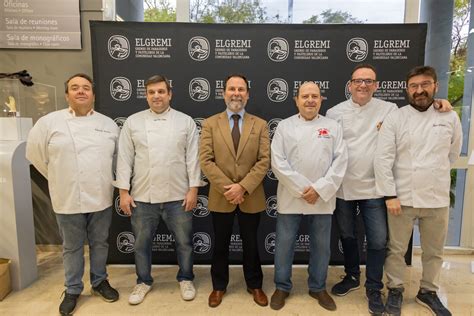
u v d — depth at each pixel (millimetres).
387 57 2465
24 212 2254
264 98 2488
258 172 1887
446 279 2447
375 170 1920
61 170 1865
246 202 1952
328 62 2467
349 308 2047
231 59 2459
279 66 2469
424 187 1829
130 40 2434
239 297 2164
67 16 2650
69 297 2021
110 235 2615
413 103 1876
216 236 2033
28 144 1908
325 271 2047
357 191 2008
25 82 2514
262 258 2639
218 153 1932
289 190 1887
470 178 2840
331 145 1916
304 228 2627
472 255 2898
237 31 2438
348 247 2191
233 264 2656
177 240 2148
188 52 2453
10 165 2123
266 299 2068
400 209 1878
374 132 2002
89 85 1938
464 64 2846
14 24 2643
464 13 2818
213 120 2012
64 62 2715
